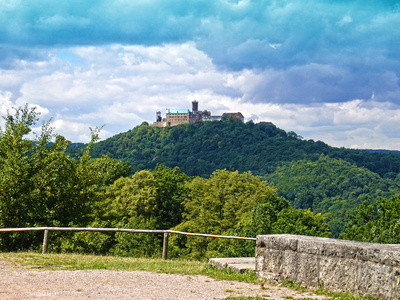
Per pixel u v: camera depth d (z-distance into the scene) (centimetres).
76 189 1912
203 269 1040
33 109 1931
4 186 1717
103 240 1902
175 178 7375
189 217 6312
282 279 870
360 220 5891
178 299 694
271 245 901
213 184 6366
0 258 1094
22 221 1739
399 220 4678
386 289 709
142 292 737
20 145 1845
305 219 6081
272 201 6825
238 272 971
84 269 965
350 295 740
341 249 783
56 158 1889
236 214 5931
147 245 3947
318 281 810
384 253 720
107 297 686
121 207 4438
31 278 818
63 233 1814
